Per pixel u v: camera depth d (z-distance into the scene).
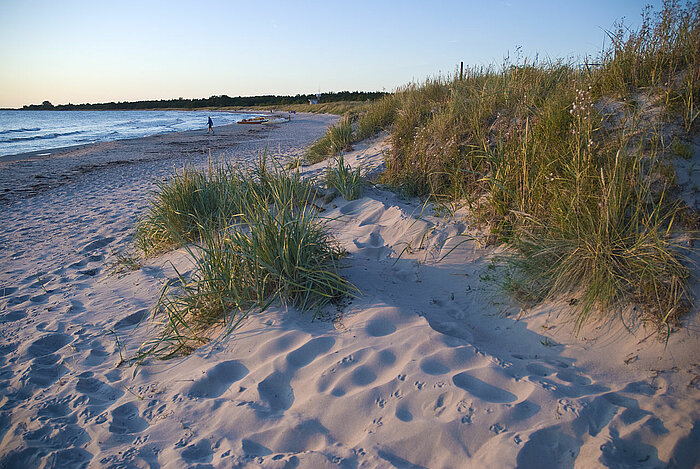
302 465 2.12
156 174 12.83
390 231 4.99
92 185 11.48
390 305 3.37
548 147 4.41
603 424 2.15
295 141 21.64
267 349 3.09
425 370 2.62
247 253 3.79
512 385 2.45
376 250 4.62
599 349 2.74
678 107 3.93
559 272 3.29
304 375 2.78
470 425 2.18
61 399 2.93
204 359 3.17
